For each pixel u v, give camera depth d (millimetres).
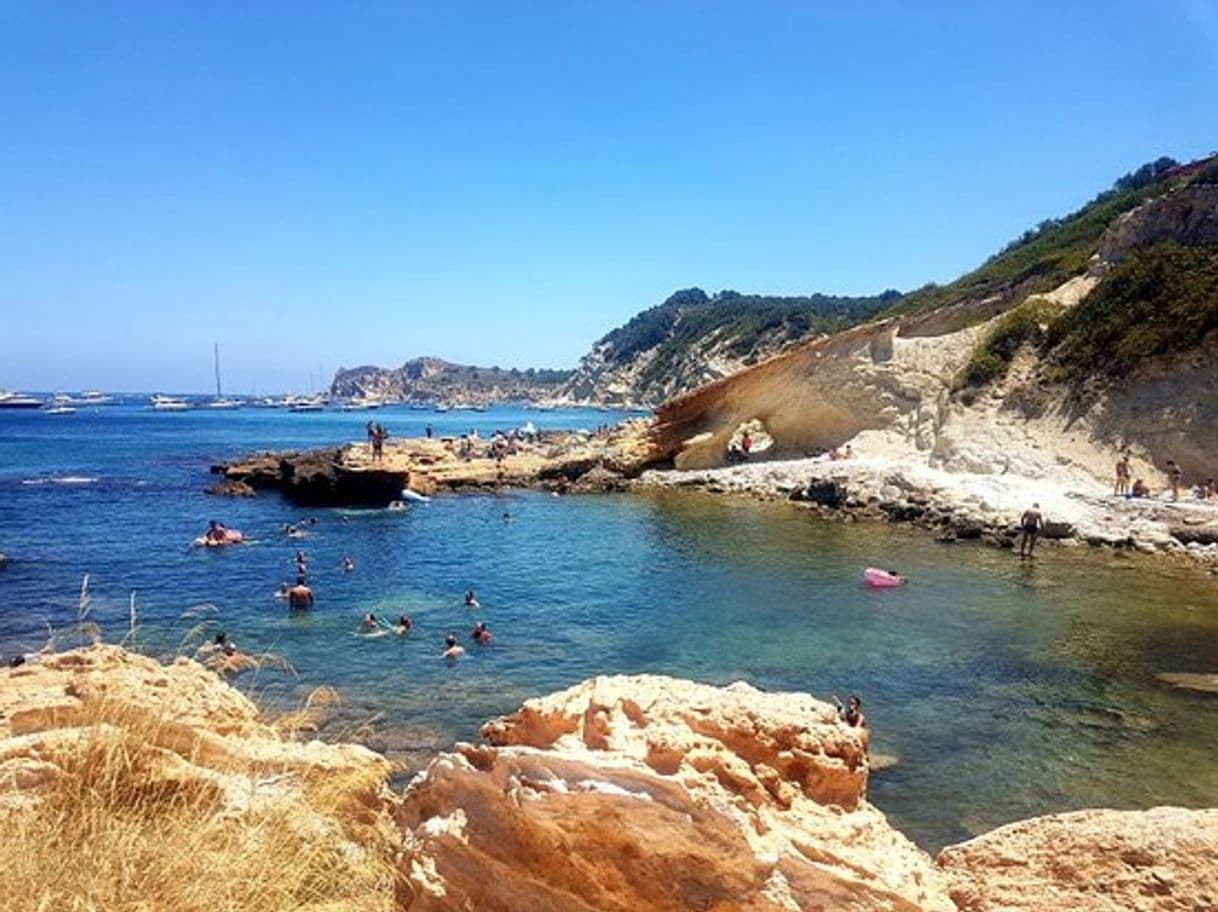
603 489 53781
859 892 4188
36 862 4027
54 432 115562
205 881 4223
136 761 5164
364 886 5055
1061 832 5453
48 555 33000
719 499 50219
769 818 4320
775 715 4848
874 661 21547
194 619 24406
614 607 26594
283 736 7852
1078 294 52969
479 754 5016
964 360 53938
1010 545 36094
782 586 29438
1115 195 87438
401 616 24328
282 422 156875
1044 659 21766
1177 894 4891
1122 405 45062
